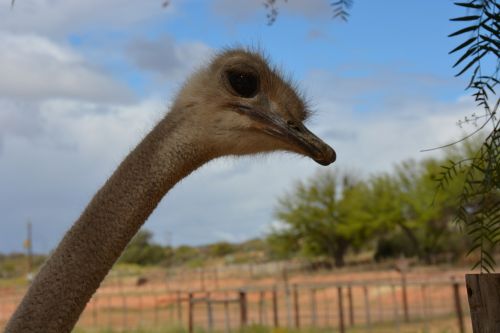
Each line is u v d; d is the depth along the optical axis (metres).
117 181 2.78
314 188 45.06
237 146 2.95
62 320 2.57
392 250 45.59
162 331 19.58
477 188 2.49
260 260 56.56
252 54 3.06
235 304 31.56
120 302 33.62
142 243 62.94
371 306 29.19
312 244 46.03
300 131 2.98
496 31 2.12
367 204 43.34
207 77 2.97
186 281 43.91
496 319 2.37
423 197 39.50
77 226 2.67
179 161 2.89
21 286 41.19
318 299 32.56
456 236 39.12
